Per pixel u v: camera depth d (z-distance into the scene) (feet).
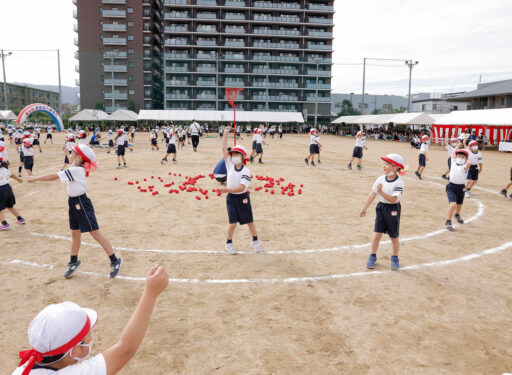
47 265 18.66
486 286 16.93
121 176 48.42
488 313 14.47
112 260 17.35
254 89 263.90
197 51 264.11
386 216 18.13
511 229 26.27
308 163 65.21
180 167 57.93
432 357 11.59
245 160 19.85
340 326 13.34
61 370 4.84
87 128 174.09
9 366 10.85
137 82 270.05
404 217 29.37
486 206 33.76
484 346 12.23
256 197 36.42
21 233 23.97
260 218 28.55
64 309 4.82
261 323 13.47
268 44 260.62
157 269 5.52
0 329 12.89
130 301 15.06
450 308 14.82
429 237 24.17
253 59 257.55
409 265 19.30
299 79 268.00
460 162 25.49
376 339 12.54
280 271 18.26
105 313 14.03
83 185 16.78
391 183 17.75
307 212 30.63
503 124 97.86
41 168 56.44
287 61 260.42
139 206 32.14
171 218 28.22
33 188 40.47
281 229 25.59
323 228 25.95
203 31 256.73
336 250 21.44
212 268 18.53
